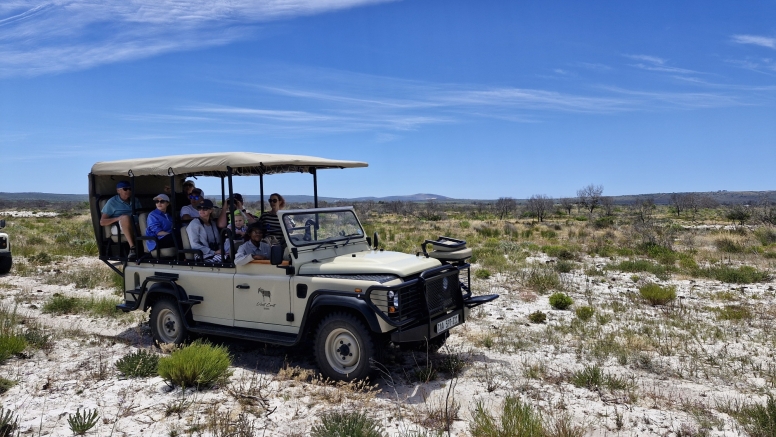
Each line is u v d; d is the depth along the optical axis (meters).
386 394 5.81
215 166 6.76
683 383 6.28
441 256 7.07
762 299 11.23
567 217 60.72
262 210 8.21
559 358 7.21
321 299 5.96
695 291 12.13
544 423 4.94
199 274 7.22
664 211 79.88
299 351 7.43
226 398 5.62
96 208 8.29
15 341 7.14
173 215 7.39
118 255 8.31
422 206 98.12
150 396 5.65
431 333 6.12
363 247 7.60
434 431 4.84
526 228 35.88
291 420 5.09
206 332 6.98
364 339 5.78
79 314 9.77
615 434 4.83
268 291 6.57
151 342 7.93
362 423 4.68
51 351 7.39
